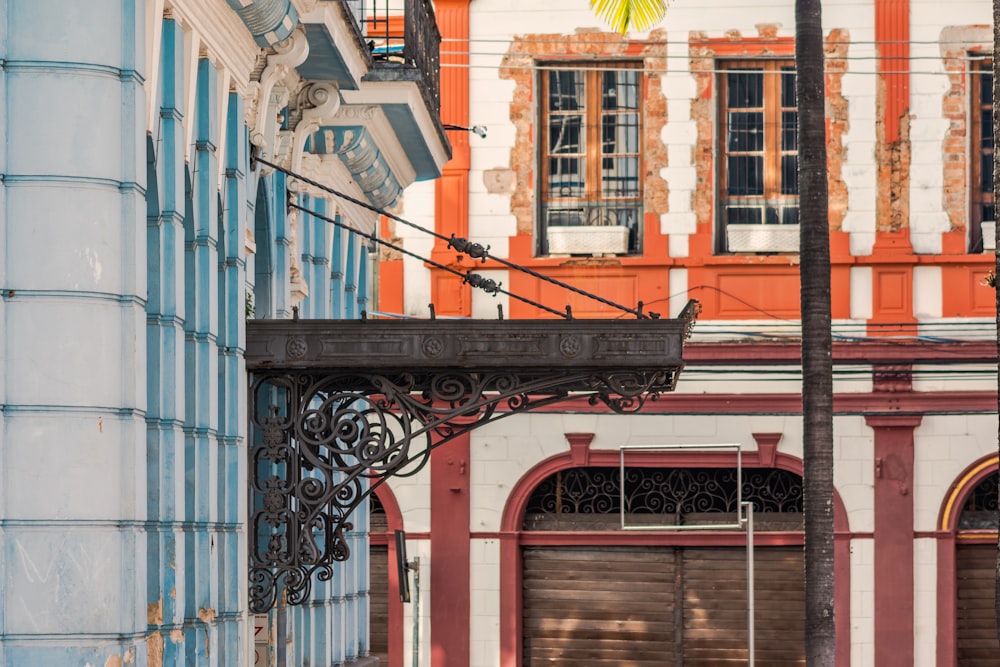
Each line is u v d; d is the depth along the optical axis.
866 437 44.84
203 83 19.70
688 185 45.91
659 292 45.75
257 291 24.84
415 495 45.56
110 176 16.33
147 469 17.95
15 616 15.91
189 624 19.20
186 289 19.39
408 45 27.98
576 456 45.03
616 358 21.30
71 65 16.19
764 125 45.91
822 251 31.47
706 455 44.72
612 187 46.22
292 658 26.45
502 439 45.31
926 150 45.47
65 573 15.97
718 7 45.97
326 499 21.55
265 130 24.16
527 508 45.78
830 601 31.17
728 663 44.91
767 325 45.19
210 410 19.52
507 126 46.28
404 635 45.34
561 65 46.38
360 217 32.56
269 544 21.64
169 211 18.16
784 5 45.81
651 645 45.06
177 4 18.19
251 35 21.39
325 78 25.69
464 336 21.34
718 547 45.09
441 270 46.16
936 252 45.25
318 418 21.66
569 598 45.47
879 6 45.59
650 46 46.12
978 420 44.56
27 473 15.97
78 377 16.08
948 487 44.56
